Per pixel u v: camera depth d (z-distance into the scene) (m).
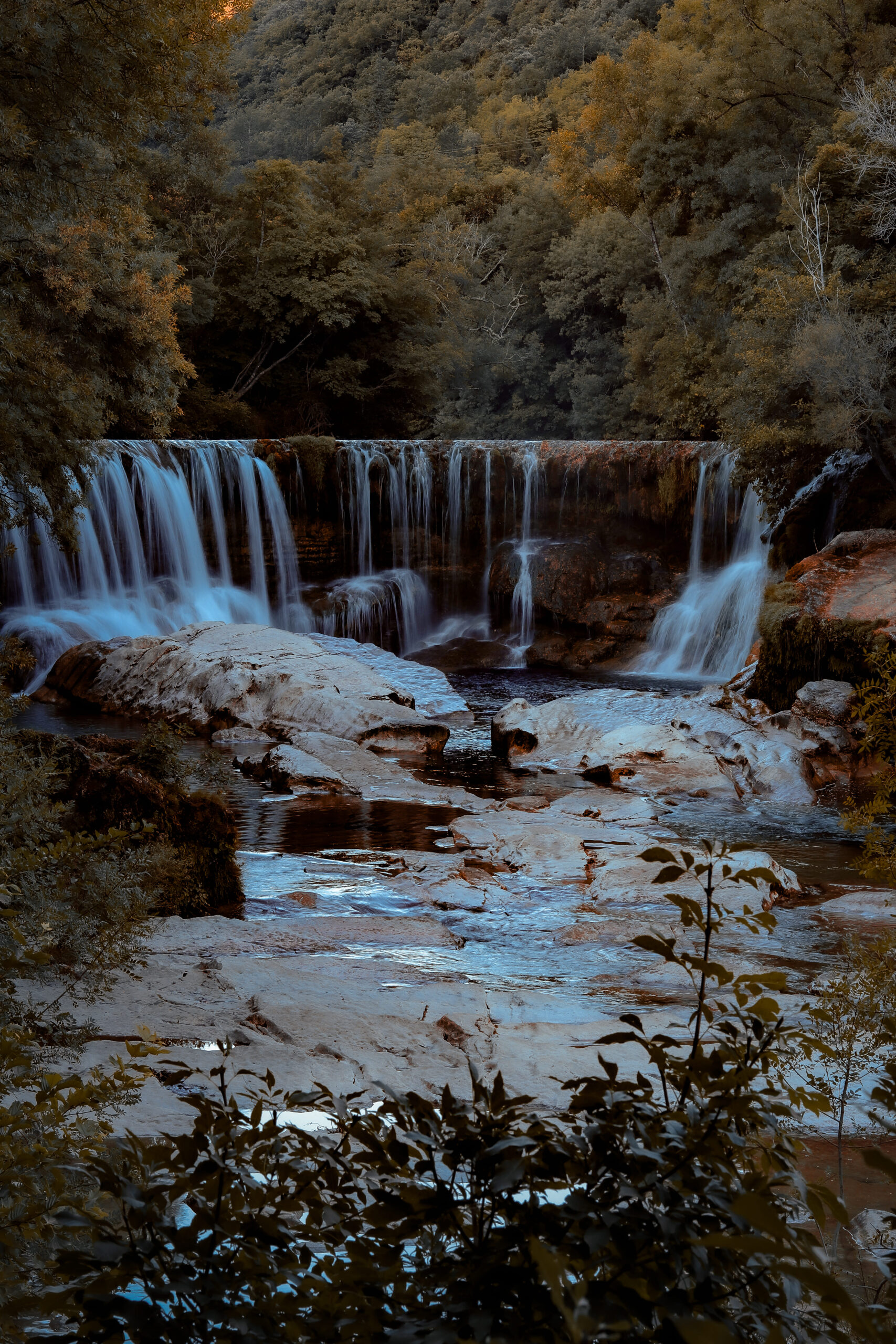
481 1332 1.39
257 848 13.29
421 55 134.25
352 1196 2.42
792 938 10.05
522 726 19.56
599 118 47.50
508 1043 6.39
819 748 17.97
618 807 15.45
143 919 4.50
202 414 43.50
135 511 30.78
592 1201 1.53
